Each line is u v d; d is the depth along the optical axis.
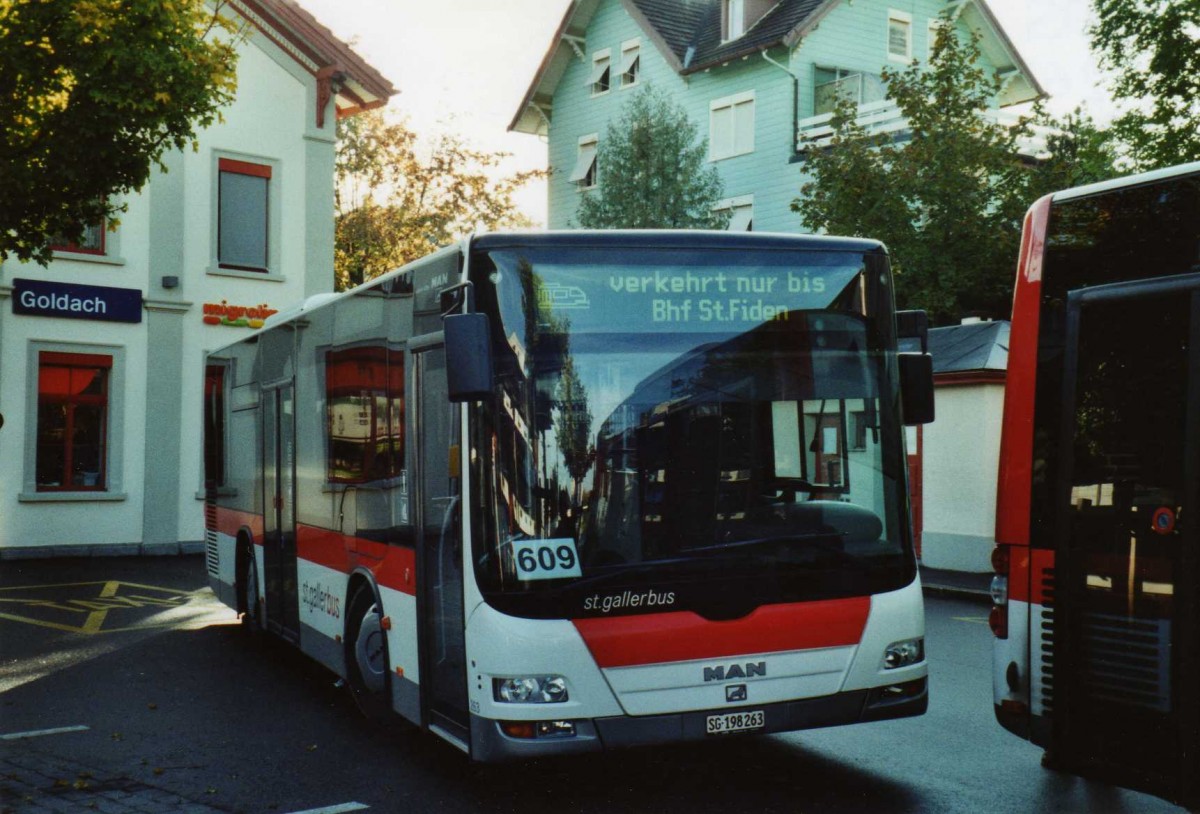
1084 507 6.13
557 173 44.81
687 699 6.45
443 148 41.03
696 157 36.72
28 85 14.47
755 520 6.67
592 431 6.54
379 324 8.33
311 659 12.00
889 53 39.25
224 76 15.51
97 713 9.48
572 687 6.32
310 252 26.38
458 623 6.71
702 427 6.66
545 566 6.38
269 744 8.40
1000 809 6.60
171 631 13.95
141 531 24.08
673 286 6.75
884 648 6.82
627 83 42.25
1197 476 5.58
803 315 6.93
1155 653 5.75
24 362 22.94
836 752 7.91
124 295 23.97
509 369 6.52
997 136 26.20
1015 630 6.54
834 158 26.56
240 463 12.99
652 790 7.08
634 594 6.43
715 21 40.44
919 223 26.73
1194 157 30.69
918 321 7.25
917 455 22.44
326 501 9.62
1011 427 6.61
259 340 12.16
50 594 17.47
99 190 15.64
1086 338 6.18
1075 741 6.16
